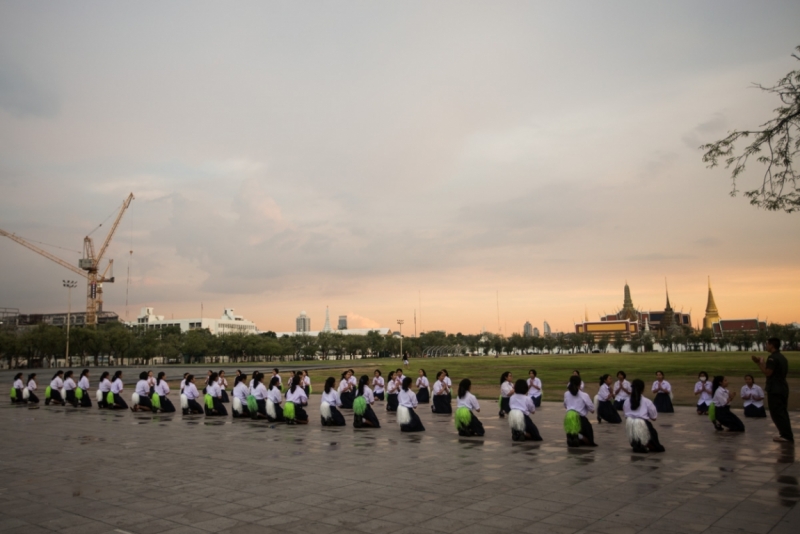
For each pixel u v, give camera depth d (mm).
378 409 26188
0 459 13586
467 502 9039
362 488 10141
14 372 84250
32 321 187750
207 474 11570
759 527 7492
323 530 7766
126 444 15852
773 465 11516
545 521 7941
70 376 29359
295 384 20500
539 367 65312
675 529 7473
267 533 7680
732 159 13766
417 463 12406
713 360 76000
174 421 21766
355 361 131875
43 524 8250
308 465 12375
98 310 183250
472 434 16391
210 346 140375
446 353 195625
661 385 21891
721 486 9773
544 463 12133
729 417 16422
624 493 9406
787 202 13250
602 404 19234
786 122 12977
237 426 19953
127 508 9055
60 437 17422
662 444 14297
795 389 29469
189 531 7836
